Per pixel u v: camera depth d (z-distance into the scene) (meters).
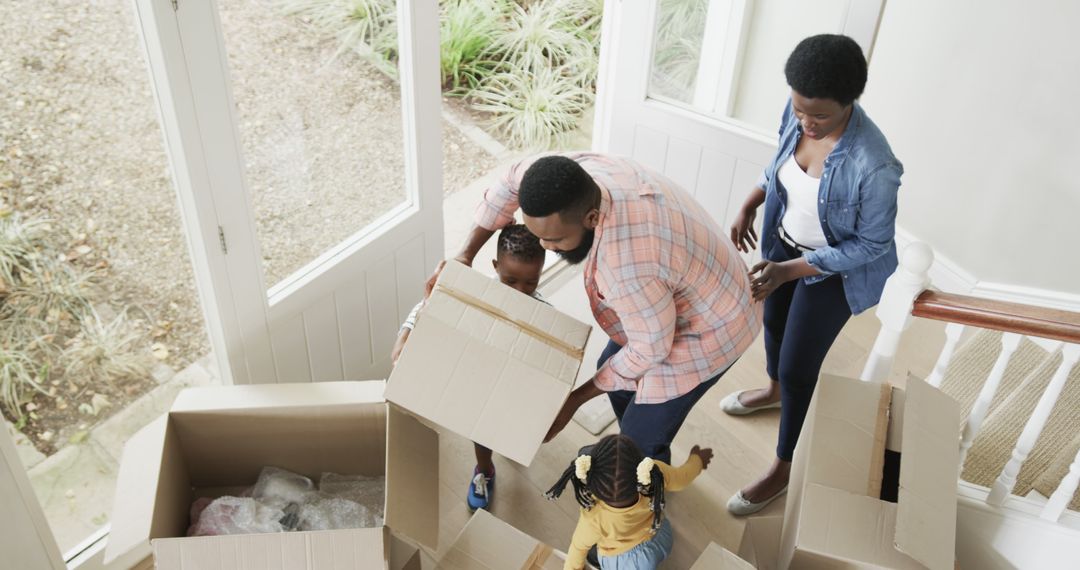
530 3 4.57
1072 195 2.81
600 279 1.66
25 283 2.16
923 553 1.67
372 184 2.40
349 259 2.39
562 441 2.61
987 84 2.86
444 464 2.54
